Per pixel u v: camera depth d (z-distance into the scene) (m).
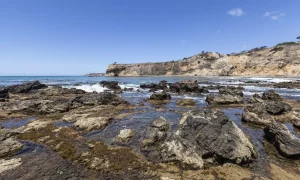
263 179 8.62
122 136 12.83
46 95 32.53
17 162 9.94
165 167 9.50
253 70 95.50
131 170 9.21
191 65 124.38
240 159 9.92
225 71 104.56
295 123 16.11
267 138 13.40
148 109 22.89
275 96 27.56
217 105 25.50
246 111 17.92
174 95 35.41
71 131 14.53
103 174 8.88
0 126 15.34
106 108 23.02
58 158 10.40
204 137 11.20
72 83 60.81
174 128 14.96
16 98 29.41
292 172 9.32
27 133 14.11
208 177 8.70
